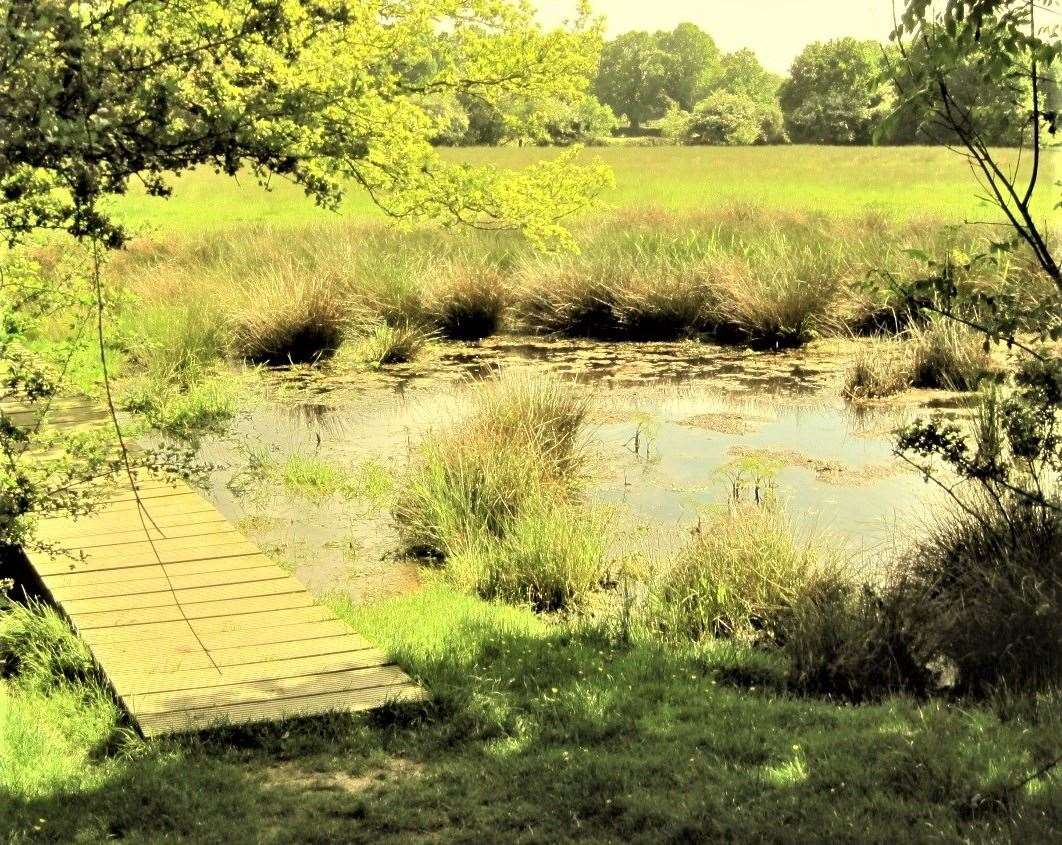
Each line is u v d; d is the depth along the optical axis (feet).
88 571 18.85
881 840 10.23
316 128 13.48
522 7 22.18
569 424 28.17
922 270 41.91
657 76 444.96
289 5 13.50
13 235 13.46
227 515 24.67
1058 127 13.14
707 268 47.06
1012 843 10.03
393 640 16.46
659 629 18.39
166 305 42.73
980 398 23.98
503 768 12.51
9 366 18.90
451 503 23.35
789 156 155.22
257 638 16.16
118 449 18.74
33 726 13.88
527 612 19.06
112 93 10.73
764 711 14.35
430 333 44.68
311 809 11.58
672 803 11.44
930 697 15.10
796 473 26.53
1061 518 18.04
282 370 39.99
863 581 19.11
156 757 12.84
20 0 9.83
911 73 13.47
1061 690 14.70
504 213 22.29
